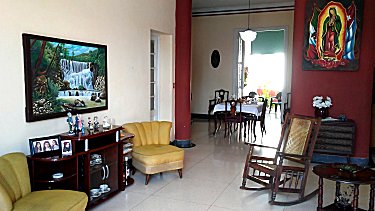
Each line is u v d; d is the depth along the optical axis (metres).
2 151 2.94
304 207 3.43
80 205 2.61
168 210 3.33
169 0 5.89
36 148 3.04
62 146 3.07
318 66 5.16
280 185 4.04
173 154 4.20
